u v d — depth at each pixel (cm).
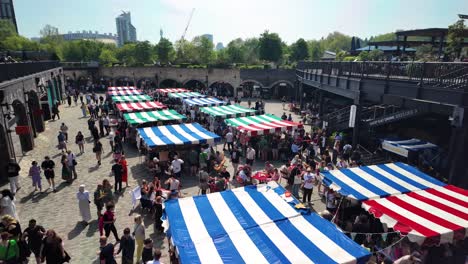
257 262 601
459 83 1069
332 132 2130
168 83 5347
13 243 733
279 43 5600
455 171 1079
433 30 1939
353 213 1059
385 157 1697
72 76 5053
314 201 1253
